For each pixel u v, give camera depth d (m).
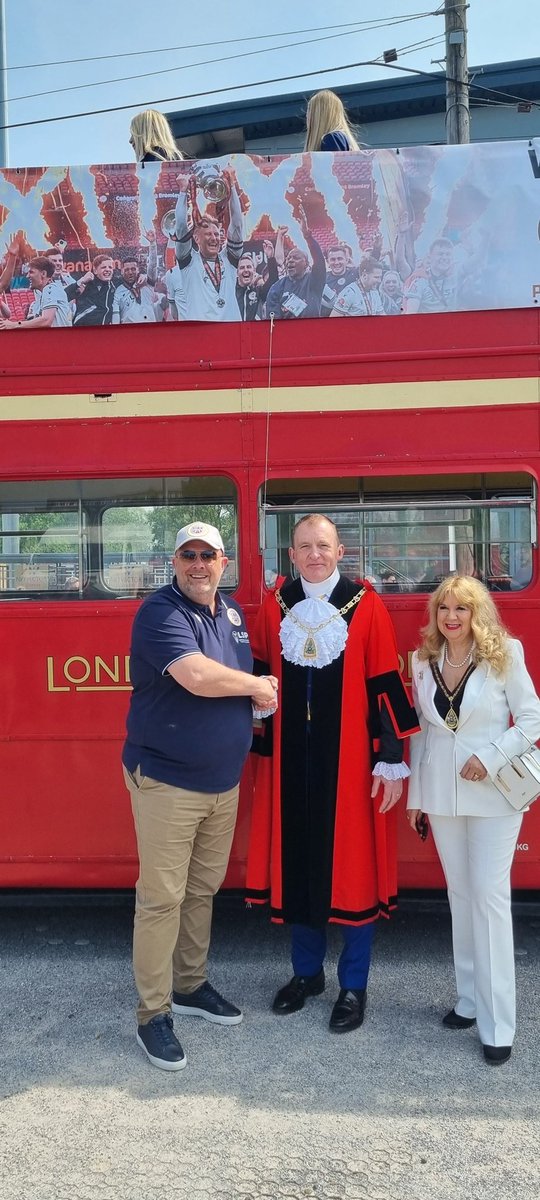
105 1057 3.15
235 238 3.83
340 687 3.29
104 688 3.90
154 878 3.07
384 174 3.78
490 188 3.75
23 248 3.90
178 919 3.15
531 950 4.05
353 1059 3.11
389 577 3.83
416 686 3.21
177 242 3.85
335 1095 2.89
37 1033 3.34
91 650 3.90
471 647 3.13
